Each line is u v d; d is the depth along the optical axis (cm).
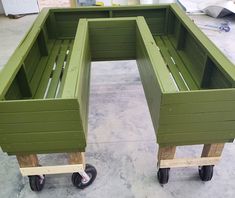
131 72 271
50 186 159
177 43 211
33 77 181
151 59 137
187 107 117
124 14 230
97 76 265
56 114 114
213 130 128
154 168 169
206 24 375
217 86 154
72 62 133
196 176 163
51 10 220
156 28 238
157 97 125
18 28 387
